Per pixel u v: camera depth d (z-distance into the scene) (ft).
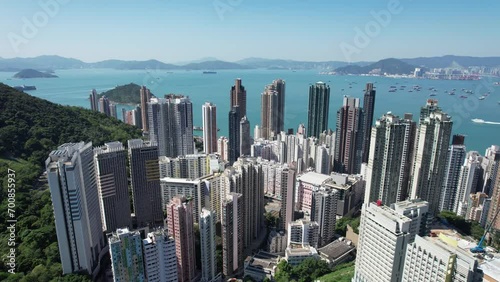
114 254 473.67
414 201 514.68
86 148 617.62
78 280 525.75
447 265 368.07
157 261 498.69
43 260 558.15
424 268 397.39
